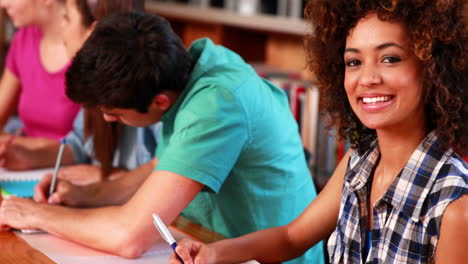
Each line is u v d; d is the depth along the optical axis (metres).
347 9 1.03
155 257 1.29
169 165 1.31
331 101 1.18
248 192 1.49
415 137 1.04
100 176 1.89
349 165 1.18
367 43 0.98
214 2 3.44
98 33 1.34
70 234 1.34
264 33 3.33
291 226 1.30
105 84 1.31
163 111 1.44
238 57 1.51
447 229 0.96
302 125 2.53
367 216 1.12
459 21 0.95
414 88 0.98
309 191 1.63
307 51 1.20
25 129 2.45
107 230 1.30
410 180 1.02
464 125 0.99
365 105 1.01
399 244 1.02
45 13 2.25
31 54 2.36
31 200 1.47
